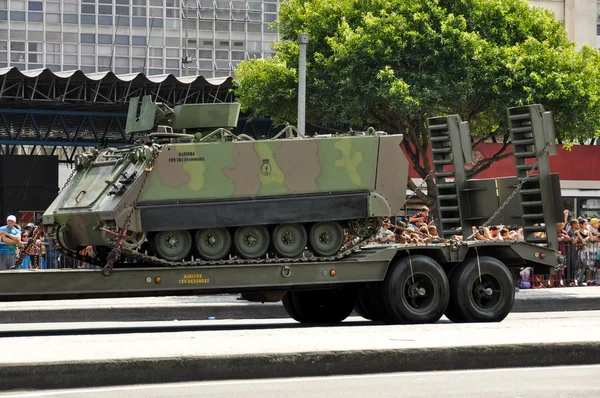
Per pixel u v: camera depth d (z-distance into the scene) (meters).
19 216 84.56
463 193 35.09
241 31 148.25
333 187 29.62
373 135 30.14
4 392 17.47
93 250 31.78
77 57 142.12
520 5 61.38
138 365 18.45
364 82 58.91
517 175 33.62
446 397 16.98
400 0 59.66
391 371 19.80
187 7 146.12
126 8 143.75
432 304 29.83
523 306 38.94
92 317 35.72
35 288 26.66
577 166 80.44
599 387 17.98
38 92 74.94
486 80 58.31
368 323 32.00
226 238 28.80
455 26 58.22
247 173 28.78
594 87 60.09
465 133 35.12
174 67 145.88
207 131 30.69
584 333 22.80
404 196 30.45
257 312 37.50
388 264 29.69
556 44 62.38
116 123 92.19
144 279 27.64
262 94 62.00
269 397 16.94
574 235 47.19
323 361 19.45
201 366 18.78
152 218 27.88
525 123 33.38
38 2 140.50
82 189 29.98
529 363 20.70
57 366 18.05
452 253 30.33
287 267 28.94
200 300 39.72
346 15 61.59
